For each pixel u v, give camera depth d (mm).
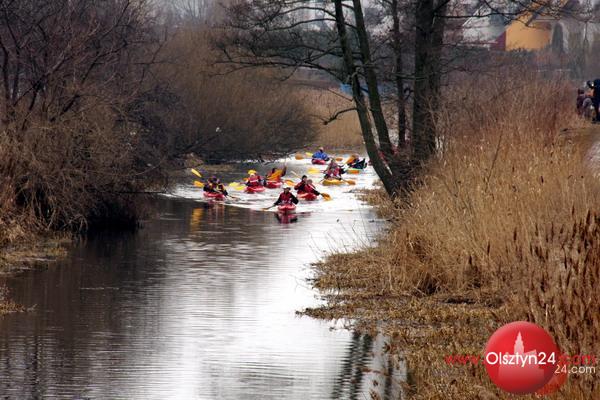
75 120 74938
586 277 31359
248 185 119438
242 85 150625
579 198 46938
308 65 83375
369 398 33938
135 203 84188
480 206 50156
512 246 45469
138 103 88750
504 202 48719
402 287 51750
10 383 35688
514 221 46812
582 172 53000
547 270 33906
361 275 56781
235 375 37031
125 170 80000
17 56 76438
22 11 80812
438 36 83375
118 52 84688
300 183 110562
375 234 75750
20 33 79938
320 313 47688
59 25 78312
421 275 51469
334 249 68562
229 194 116062
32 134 72375
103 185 78312
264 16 81562
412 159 79812
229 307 49750
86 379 36344
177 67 139875
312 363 38562
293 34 82312
